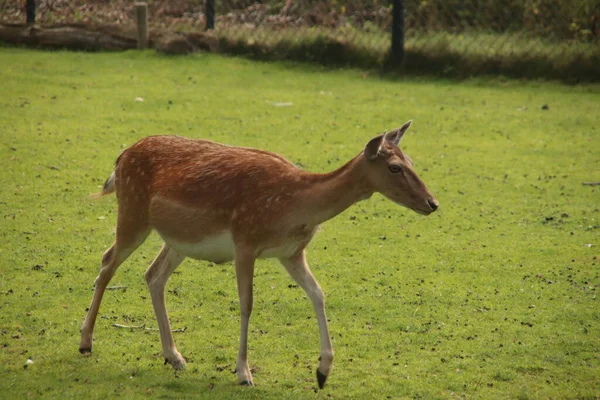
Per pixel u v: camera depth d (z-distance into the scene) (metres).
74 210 23.11
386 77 38.91
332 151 28.62
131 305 17.83
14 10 43.31
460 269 20.31
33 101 32.12
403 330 17.05
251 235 14.47
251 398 13.96
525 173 27.52
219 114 32.16
